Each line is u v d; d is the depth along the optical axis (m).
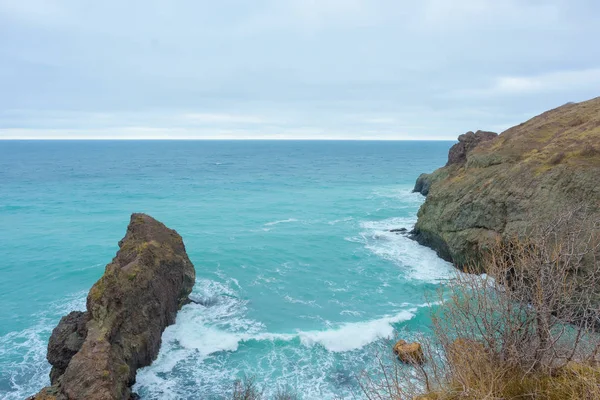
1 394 20.05
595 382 6.84
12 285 33.88
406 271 35.25
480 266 31.47
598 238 9.53
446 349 8.40
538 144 39.41
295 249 42.91
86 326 19.20
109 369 17.38
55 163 178.50
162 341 23.38
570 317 7.89
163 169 151.62
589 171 27.44
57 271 37.38
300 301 29.41
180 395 19.28
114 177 120.75
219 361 21.97
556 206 27.86
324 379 20.34
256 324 25.75
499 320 8.51
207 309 27.84
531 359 7.91
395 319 25.80
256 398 18.64
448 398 7.75
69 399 16.14
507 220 31.08
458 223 35.78
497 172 36.28
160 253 25.36
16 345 24.27
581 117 40.88
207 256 40.44
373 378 19.34
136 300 21.36
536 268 8.42
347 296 30.27
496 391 7.30
